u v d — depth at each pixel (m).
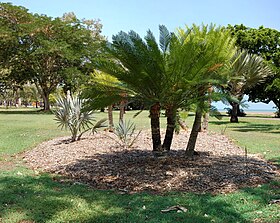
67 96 9.91
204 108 6.24
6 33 29.41
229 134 13.15
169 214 3.91
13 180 5.53
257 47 23.61
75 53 31.77
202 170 6.00
